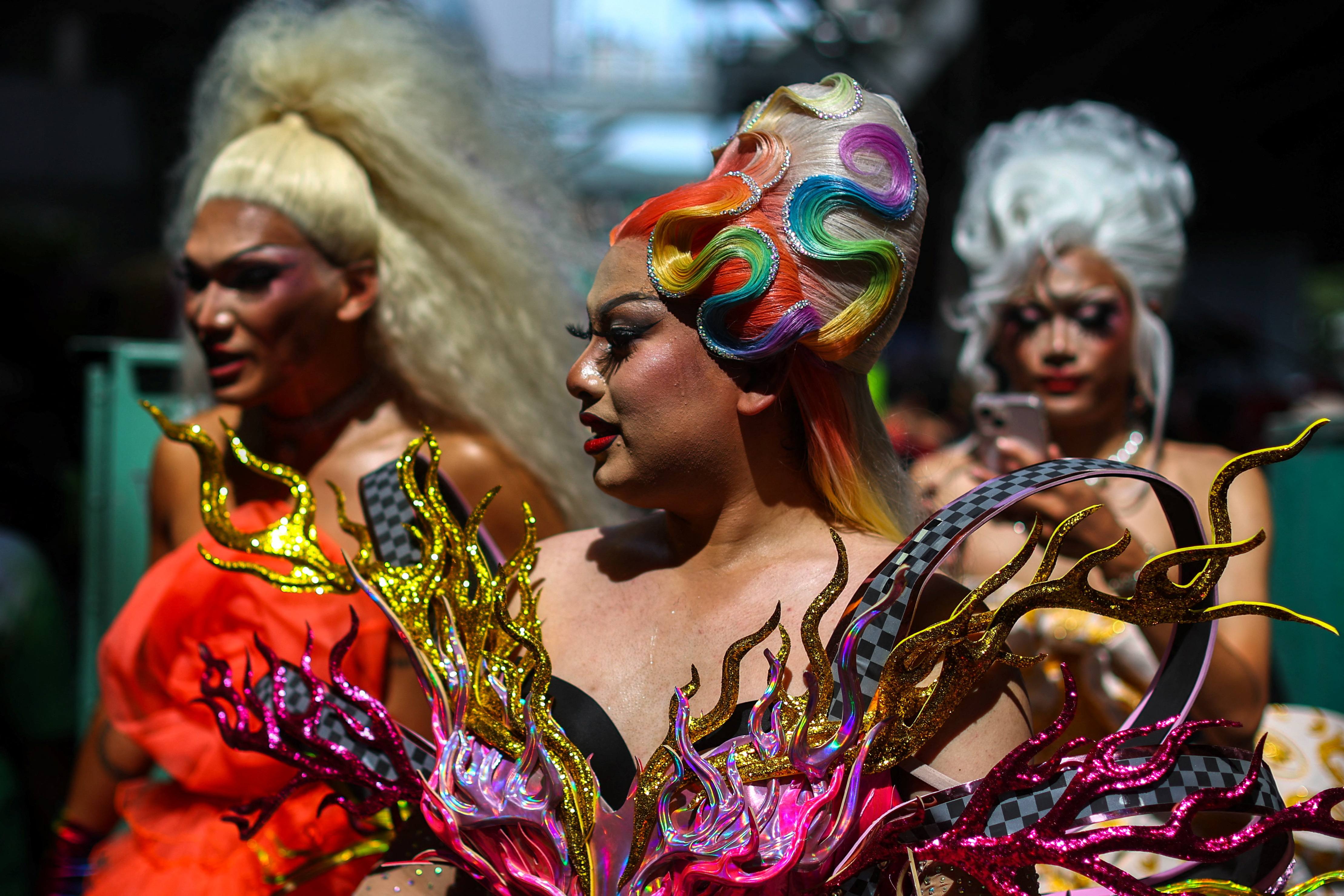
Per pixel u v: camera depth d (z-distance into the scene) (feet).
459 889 3.37
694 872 2.81
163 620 5.01
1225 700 4.84
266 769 4.76
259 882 4.70
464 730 3.21
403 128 5.70
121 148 24.54
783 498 3.29
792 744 2.83
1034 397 5.70
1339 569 8.81
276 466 3.69
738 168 3.27
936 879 2.90
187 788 4.94
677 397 3.11
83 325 13.51
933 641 2.79
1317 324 26.84
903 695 2.83
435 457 3.60
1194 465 6.17
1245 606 2.71
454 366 5.61
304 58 5.71
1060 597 2.77
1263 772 2.92
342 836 4.76
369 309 5.59
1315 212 18.21
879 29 18.58
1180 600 2.73
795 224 3.07
